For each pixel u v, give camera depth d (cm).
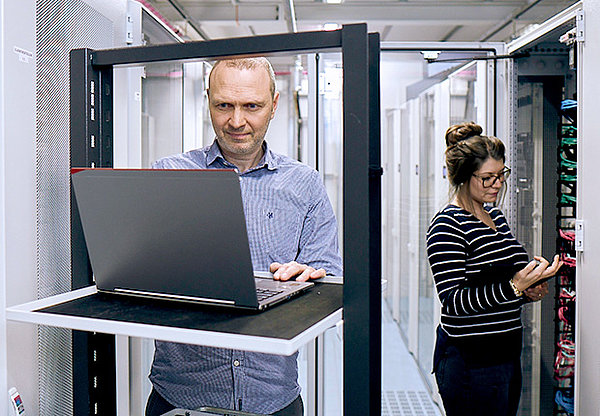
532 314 243
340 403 305
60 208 120
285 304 93
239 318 83
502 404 179
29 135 107
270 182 147
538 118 245
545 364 242
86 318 83
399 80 521
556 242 240
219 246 83
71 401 127
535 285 178
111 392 115
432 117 331
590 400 174
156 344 144
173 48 96
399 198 445
